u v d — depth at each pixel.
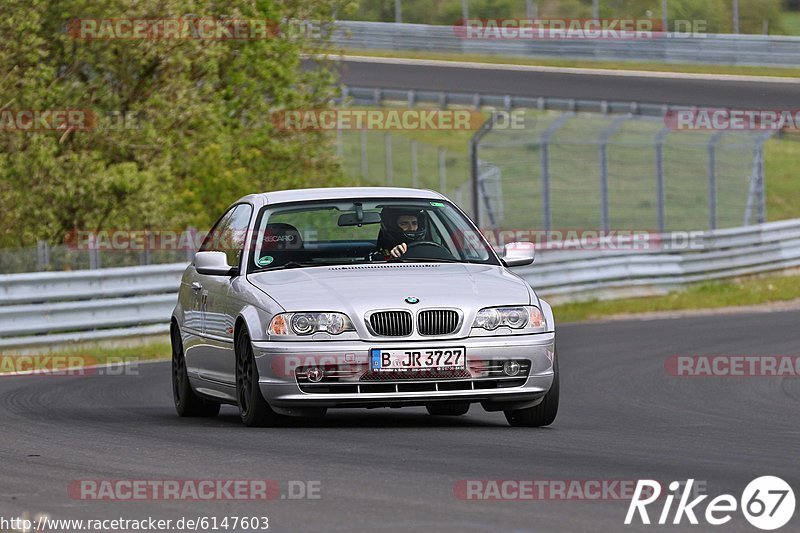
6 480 18.12
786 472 18.25
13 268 49.66
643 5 146.25
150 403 31.06
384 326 22.53
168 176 61.56
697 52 135.75
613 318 60.38
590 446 21.06
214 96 67.44
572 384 34.53
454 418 26.34
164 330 50.47
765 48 133.12
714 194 77.00
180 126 64.44
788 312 58.69
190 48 64.12
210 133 66.00
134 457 19.95
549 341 23.30
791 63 132.38
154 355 46.22
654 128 115.88
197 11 66.06
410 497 16.06
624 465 18.77
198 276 27.42
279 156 74.75
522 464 18.75
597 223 100.62
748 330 50.22
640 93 122.31
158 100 62.84
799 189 117.56
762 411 28.34
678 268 70.56
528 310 23.25
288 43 75.00
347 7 78.38
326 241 25.25
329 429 23.12
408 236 25.38
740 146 80.81
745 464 19.09
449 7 156.00
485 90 126.62
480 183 97.31
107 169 61.94
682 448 21.06
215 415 27.91
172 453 20.25
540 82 130.25
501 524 14.38
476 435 22.30
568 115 72.25
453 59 145.25
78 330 48.19
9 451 21.17
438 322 22.66
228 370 24.70
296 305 22.73
